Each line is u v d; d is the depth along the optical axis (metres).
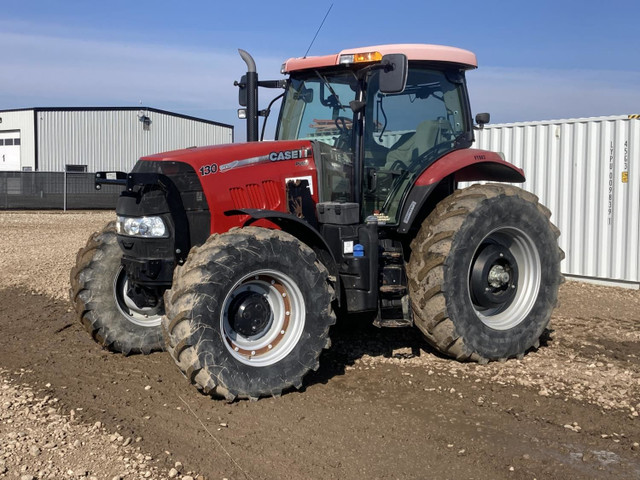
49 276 9.62
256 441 3.90
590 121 9.16
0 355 5.70
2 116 35.16
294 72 5.79
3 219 20.42
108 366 5.37
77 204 26.72
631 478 3.50
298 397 4.61
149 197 4.77
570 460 3.70
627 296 8.45
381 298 5.12
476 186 5.50
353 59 5.09
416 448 3.84
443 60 5.57
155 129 37.12
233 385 4.37
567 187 9.49
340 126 5.46
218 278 4.30
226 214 4.84
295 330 4.65
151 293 5.08
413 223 5.72
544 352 5.80
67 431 3.96
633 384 4.91
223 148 5.04
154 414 4.29
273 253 4.48
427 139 5.70
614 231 8.96
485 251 5.41
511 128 10.18
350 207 4.99
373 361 5.45
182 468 3.52
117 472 3.45
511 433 4.05
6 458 3.58
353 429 4.09
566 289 8.89
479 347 5.25
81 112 35.03
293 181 5.10
